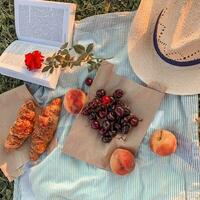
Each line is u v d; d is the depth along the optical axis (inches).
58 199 28.8
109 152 27.5
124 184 27.8
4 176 30.6
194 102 26.3
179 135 26.9
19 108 29.4
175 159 27.1
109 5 28.3
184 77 25.6
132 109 27.2
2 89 30.2
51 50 28.7
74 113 27.8
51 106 27.8
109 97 26.8
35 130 28.1
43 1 28.0
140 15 25.3
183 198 27.1
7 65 28.4
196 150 26.5
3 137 29.6
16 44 29.5
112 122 26.8
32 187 29.1
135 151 27.2
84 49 27.0
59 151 28.6
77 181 28.4
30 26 29.1
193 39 22.2
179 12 22.5
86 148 28.0
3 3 30.1
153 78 26.5
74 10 27.7
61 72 28.4
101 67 27.6
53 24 28.3
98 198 28.1
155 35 25.3
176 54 24.3
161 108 27.0
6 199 30.9
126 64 27.5
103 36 28.0
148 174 27.5
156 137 26.2
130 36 26.1
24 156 29.5
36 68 27.6
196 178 26.9
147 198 27.5
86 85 28.4
